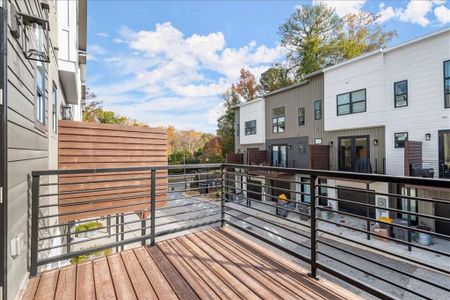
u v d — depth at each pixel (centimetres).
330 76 995
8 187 164
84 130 452
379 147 858
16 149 186
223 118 2231
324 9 1591
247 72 2162
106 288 202
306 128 1139
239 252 271
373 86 855
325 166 1007
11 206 172
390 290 480
